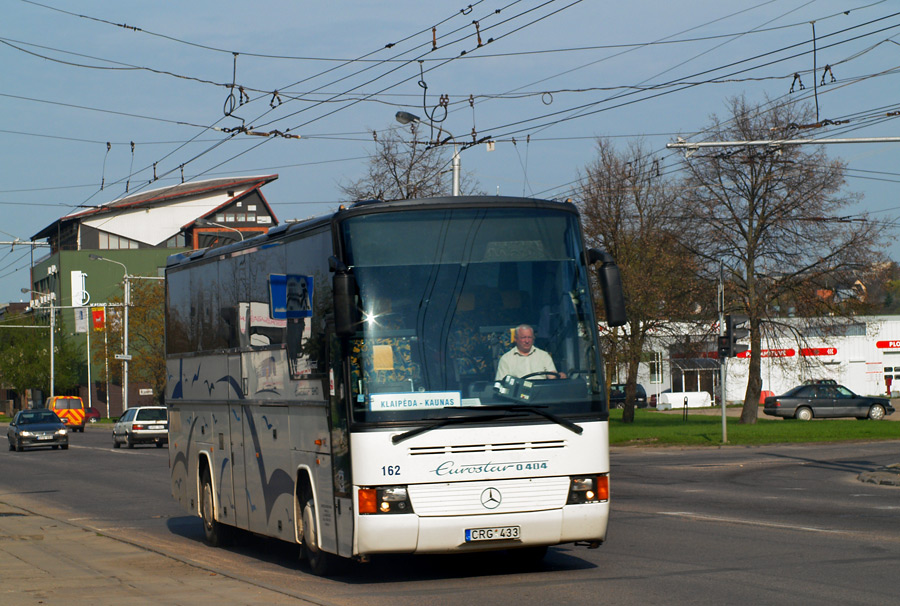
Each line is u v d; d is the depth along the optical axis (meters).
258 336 15.93
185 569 14.84
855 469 32.50
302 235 14.27
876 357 98.62
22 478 37.66
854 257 53.41
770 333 56.38
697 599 11.46
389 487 12.31
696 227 55.41
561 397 12.87
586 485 12.80
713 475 30.98
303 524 14.35
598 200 61.22
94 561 15.84
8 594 12.60
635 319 58.66
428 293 12.81
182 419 20.14
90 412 110.56
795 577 12.77
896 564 13.67
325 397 13.22
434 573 14.23
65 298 121.31
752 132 52.84
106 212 123.50
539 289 13.12
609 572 13.68
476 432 12.53
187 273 19.81
